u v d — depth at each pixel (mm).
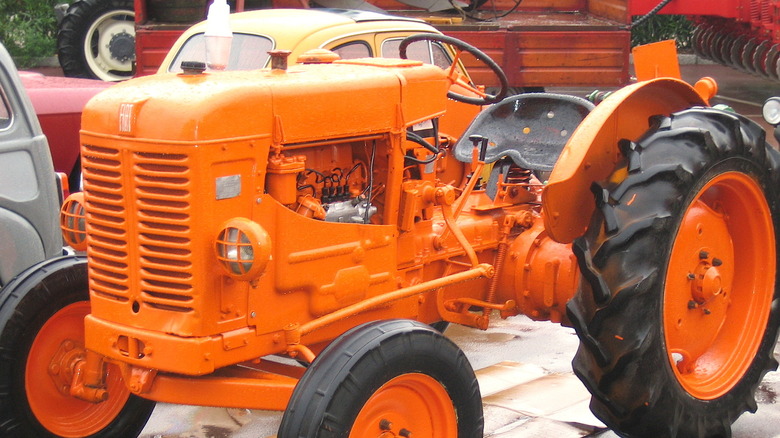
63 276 3686
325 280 3389
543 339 5383
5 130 4438
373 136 3570
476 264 3893
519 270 4305
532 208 4570
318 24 6539
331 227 3387
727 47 12195
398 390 3197
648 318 3441
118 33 11891
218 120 3031
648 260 3418
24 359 3592
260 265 2947
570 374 4805
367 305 3414
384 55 6793
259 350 3238
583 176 3674
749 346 3994
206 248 3049
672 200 3461
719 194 3938
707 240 3824
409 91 3680
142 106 3078
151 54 8664
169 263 3105
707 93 4098
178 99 3035
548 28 9312
